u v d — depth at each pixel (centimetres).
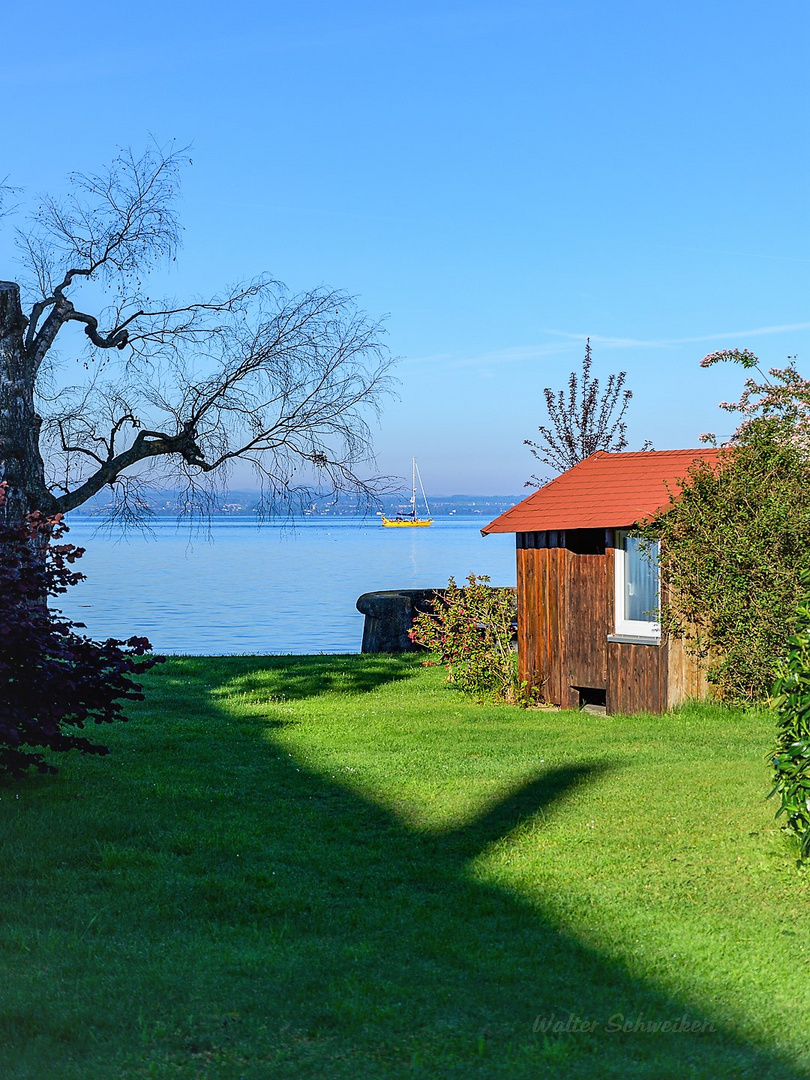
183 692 1616
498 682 1565
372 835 820
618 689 1421
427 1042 454
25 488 1313
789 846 748
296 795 953
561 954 561
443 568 5828
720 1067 431
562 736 1246
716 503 1352
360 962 548
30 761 920
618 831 807
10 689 871
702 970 538
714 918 618
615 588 1436
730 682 1359
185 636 2909
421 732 1281
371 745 1195
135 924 605
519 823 841
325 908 640
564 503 1522
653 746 1150
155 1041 451
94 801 881
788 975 532
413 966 545
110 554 8475
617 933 593
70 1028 462
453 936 588
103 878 687
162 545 10306
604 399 2925
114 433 1653
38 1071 423
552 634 1509
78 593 4522
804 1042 460
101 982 512
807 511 1315
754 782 948
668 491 1430
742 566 1335
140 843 768
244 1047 446
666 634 1363
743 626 1330
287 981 520
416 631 1645
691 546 1352
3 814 830
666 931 595
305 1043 454
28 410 1327
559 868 721
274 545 9931
